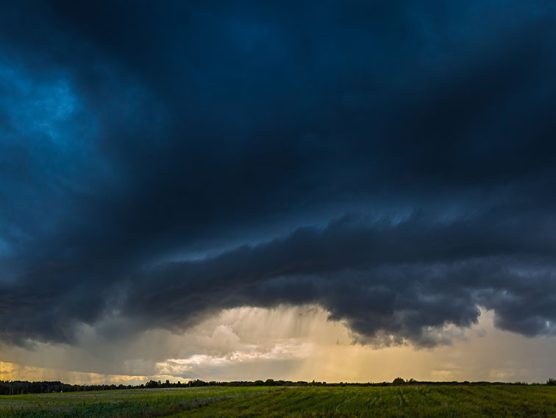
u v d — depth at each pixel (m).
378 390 74.88
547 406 48.59
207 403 67.38
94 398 93.69
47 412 68.50
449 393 65.44
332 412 50.88
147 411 60.56
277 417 49.72
